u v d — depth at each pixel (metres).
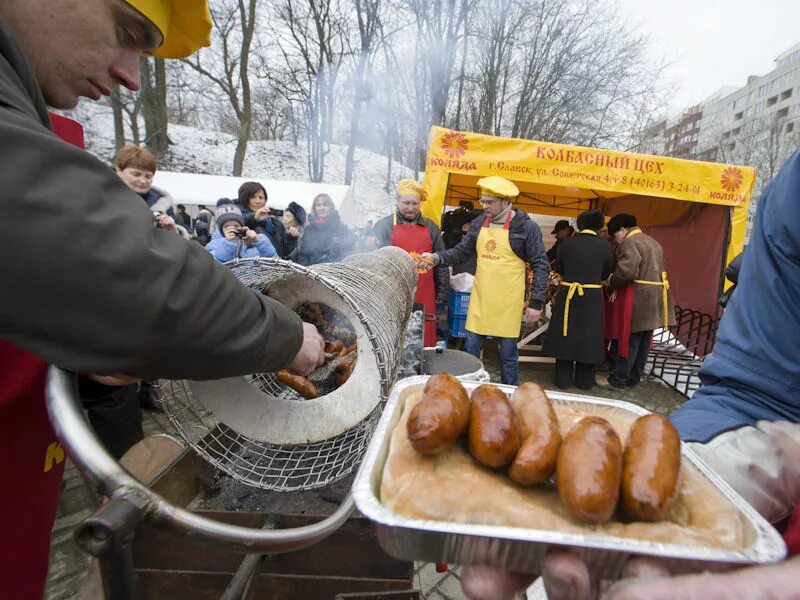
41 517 1.10
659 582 0.56
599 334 4.65
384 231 4.55
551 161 4.74
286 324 0.86
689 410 1.31
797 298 1.13
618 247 4.92
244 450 1.49
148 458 1.68
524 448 0.74
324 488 1.51
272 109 22.78
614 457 0.69
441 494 0.70
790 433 0.99
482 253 4.09
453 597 2.08
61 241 0.58
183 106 24.86
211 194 9.56
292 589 1.37
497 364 5.84
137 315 0.62
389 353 1.30
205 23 1.16
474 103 18.56
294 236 4.62
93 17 0.81
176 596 1.34
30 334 0.61
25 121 0.62
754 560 0.60
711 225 5.78
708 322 5.74
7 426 0.95
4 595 1.01
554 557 0.62
